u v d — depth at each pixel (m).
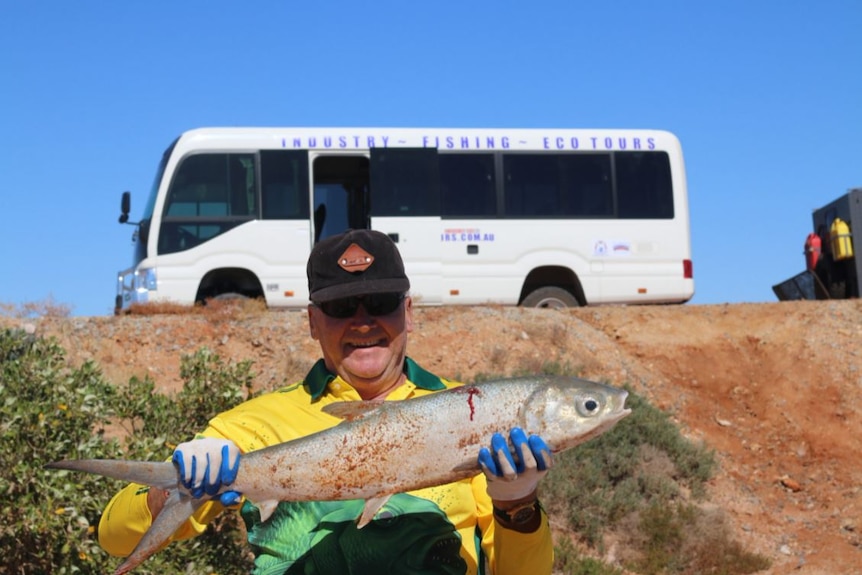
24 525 8.30
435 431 3.45
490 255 21.55
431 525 3.74
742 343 19.92
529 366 18.11
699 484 15.42
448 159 21.73
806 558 13.96
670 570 13.42
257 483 3.53
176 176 20.84
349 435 3.52
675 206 22.39
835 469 16.42
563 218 21.92
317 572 3.74
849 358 18.97
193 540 9.48
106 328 18.03
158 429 10.27
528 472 3.35
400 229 21.33
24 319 17.91
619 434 15.52
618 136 22.48
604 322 20.47
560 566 12.91
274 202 21.02
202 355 10.77
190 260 20.59
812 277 23.42
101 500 8.73
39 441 8.70
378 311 3.92
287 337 18.36
